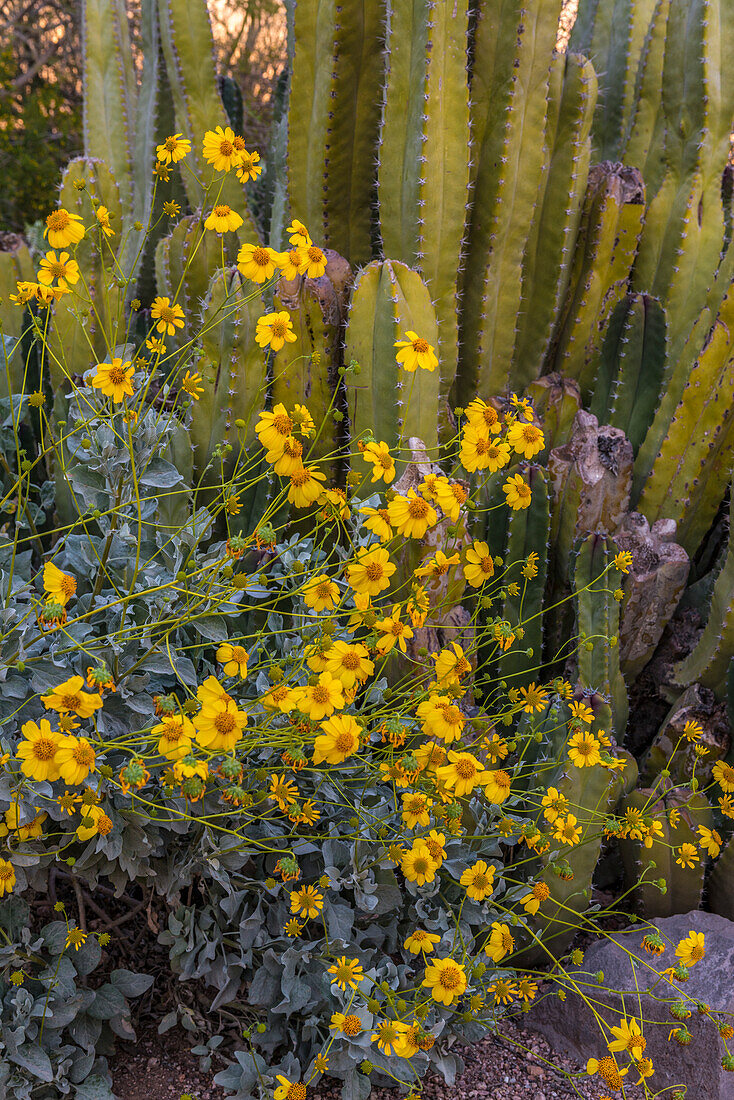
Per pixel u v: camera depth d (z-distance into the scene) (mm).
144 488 1965
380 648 1611
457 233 2383
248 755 1742
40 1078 1606
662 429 2654
